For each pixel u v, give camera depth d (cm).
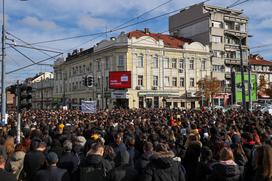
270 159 480
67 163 725
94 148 665
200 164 707
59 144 871
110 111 3541
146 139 904
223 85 7181
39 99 10356
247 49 7575
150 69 6431
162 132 1092
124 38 6225
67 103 7556
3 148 866
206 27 7162
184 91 6756
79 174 660
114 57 6341
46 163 678
